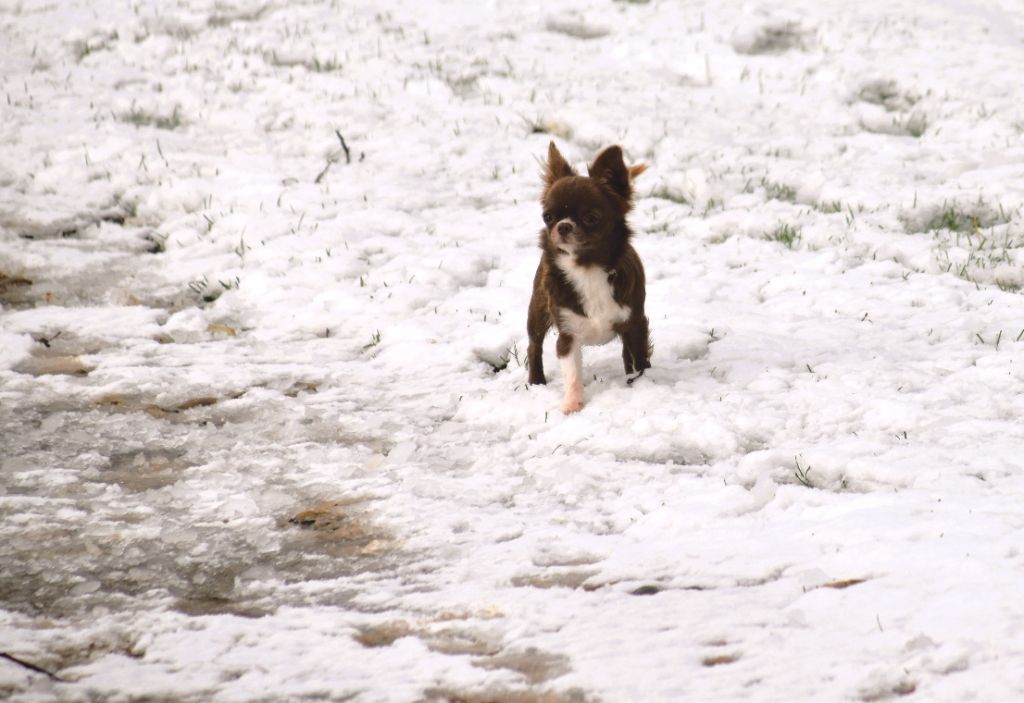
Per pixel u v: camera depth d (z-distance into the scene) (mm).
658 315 12812
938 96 21656
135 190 17469
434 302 13594
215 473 9391
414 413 10742
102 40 24906
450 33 25688
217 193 17203
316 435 10234
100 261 15078
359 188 17500
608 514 8461
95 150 18922
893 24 26047
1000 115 20453
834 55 24031
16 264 14898
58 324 13062
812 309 13031
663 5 27141
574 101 21406
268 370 11797
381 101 21500
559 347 10859
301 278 14312
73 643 6754
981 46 24703
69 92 21797
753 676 5902
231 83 22516
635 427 9945
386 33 25641
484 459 9547
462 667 6195
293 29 25781
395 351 12258
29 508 8688
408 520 8375
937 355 11453
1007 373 10766
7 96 21312
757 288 13781
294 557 7918
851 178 17578
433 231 16016
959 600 6430
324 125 20312
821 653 6062
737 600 6812
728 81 23109
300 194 17172
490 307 13375
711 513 8211
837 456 9039
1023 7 27922
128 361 12023
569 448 9742
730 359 11508
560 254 10586
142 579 7641
